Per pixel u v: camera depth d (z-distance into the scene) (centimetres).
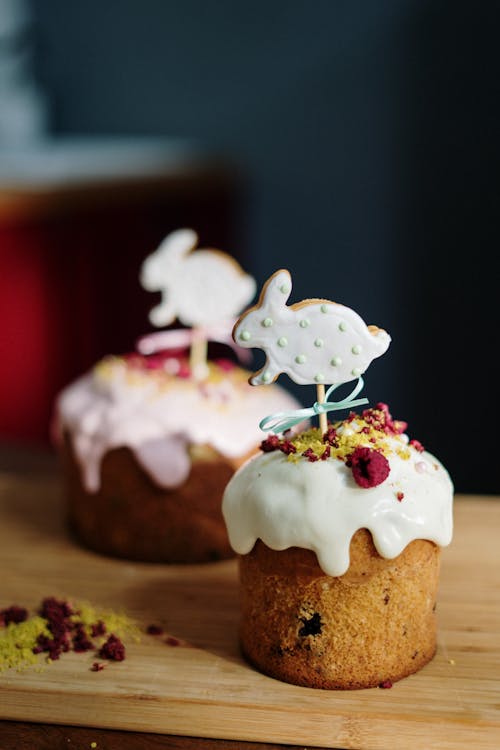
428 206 105
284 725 49
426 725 49
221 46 111
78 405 66
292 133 110
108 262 98
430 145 104
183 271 66
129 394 65
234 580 61
